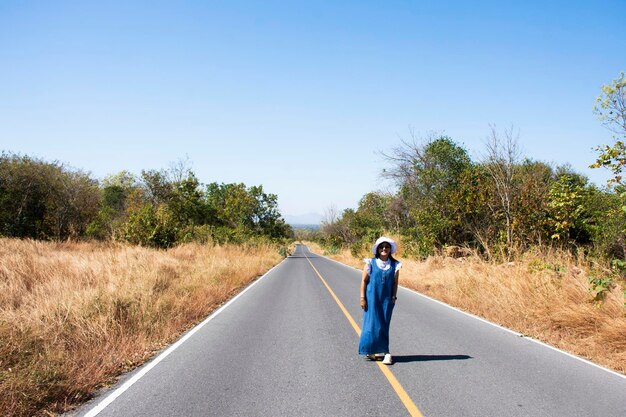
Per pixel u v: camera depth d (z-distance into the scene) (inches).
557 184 518.9
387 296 249.4
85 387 196.4
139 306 352.2
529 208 622.5
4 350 214.8
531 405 182.1
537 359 253.6
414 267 791.7
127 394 193.3
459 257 777.6
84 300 329.4
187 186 1567.4
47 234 1170.6
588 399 189.3
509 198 677.3
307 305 466.9
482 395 193.3
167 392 195.9
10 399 171.3
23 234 1109.1
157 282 473.4
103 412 172.7
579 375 223.5
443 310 436.8
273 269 1069.1
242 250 1392.7
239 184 2278.5
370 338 245.3
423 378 217.0
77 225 1251.2
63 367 204.8
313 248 3376.0
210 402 183.8
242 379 214.7
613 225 496.4
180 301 406.6
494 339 306.5
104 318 295.3
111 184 3105.3
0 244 707.4
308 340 301.6
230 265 817.5
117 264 561.0
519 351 272.5
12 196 1127.0
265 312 420.8
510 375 222.5
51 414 170.4
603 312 315.3
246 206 2196.1
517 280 425.4
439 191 946.1
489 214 741.3
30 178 1139.3
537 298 378.0
